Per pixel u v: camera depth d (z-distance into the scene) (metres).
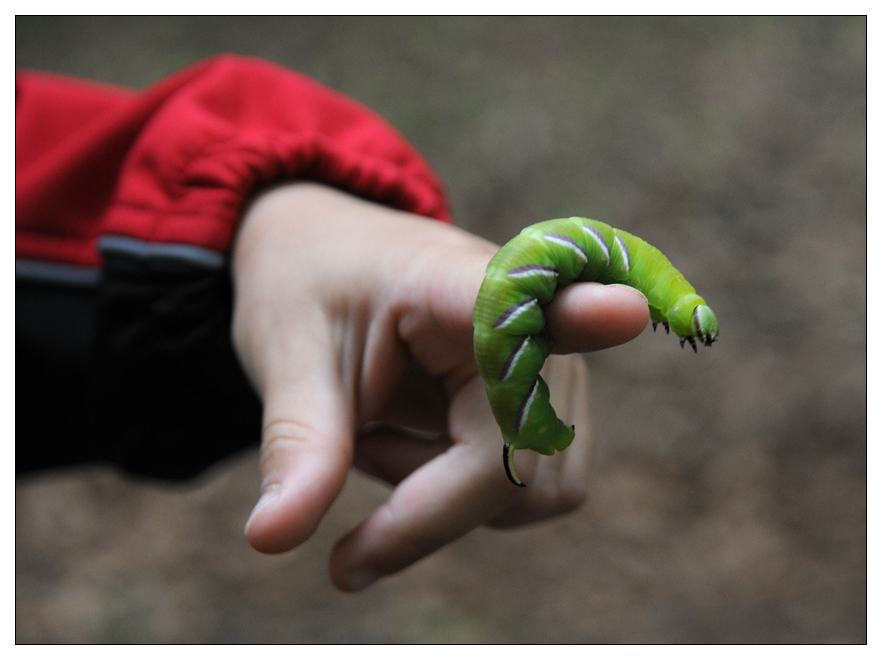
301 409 0.24
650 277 0.22
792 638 0.53
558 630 0.56
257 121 0.29
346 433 0.24
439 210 0.29
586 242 0.21
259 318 0.25
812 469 0.63
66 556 0.62
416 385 0.26
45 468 0.32
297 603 0.59
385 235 0.25
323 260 0.25
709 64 0.99
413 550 0.24
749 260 0.80
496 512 0.24
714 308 0.76
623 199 0.85
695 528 0.61
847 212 0.82
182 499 0.66
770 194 0.85
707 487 0.63
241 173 0.27
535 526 0.63
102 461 0.32
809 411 0.67
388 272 0.24
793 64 0.98
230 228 0.27
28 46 1.09
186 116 0.28
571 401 0.25
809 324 0.74
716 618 0.55
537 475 0.25
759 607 0.55
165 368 0.28
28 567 0.61
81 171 0.30
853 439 0.64
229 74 0.29
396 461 0.26
